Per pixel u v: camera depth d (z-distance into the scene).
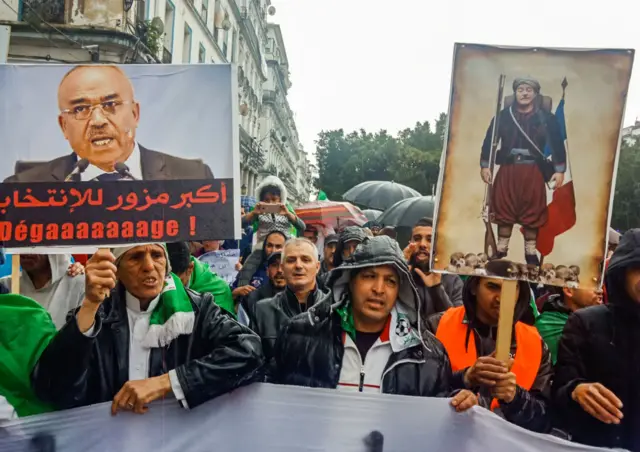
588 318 2.59
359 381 2.53
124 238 2.36
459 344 2.88
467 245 2.43
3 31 7.51
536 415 2.49
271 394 2.52
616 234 4.38
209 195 2.39
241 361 2.38
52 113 2.41
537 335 2.86
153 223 2.37
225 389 2.39
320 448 2.49
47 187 2.38
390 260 2.46
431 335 2.65
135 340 2.41
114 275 2.20
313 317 2.64
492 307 2.77
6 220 2.36
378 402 2.48
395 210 7.59
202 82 2.44
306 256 3.57
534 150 2.40
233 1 30.00
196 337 2.44
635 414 2.47
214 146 2.41
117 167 2.40
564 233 2.40
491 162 2.42
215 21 27.09
